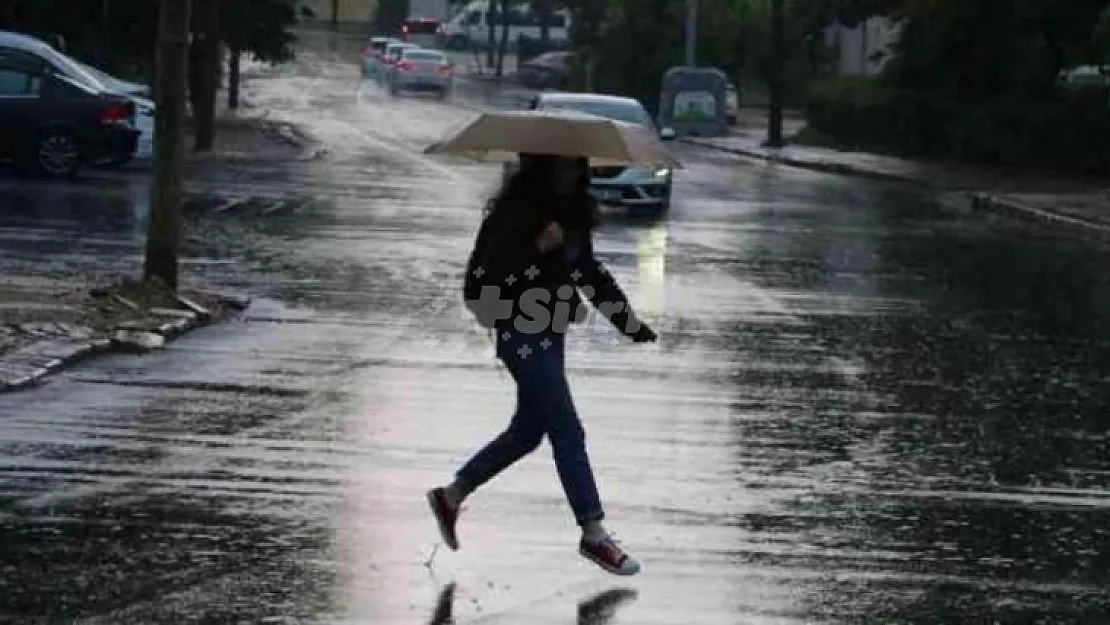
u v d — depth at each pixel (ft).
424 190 248.93
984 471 86.48
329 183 255.50
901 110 407.85
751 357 119.55
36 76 234.58
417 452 85.20
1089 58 372.38
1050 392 110.32
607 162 64.90
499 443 66.33
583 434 65.26
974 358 123.13
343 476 79.71
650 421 95.81
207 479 77.97
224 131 367.25
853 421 98.17
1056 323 143.33
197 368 106.63
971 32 395.34
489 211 65.41
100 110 235.40
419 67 572.92
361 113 468.75
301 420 91.97
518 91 626.23
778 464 86.22
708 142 438.40
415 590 62.69
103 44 334.85
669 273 166.71
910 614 61.93
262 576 63.62
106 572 63.16
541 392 64.64
